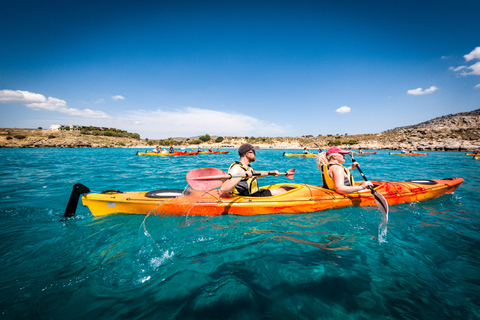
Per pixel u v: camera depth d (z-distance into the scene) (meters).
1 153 26.06
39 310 1.56
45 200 4.73
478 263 2.14
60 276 1.98
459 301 1.62
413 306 1.57
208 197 3.62
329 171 3.90
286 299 1.62
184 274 1.96
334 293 1.69
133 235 2.86
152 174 9.02
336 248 2.42
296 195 3.74
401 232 2.85
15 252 2.43
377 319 1.45
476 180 6.98
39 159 16.56
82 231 3.02
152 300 1.65
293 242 2.55
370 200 3.98
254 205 3.52
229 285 1.78
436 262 2.15
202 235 2.78
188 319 1.44
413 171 9.99
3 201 4.62
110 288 1.81
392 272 1.97
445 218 3.39
